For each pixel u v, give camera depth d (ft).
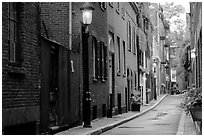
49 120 46.44
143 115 96.37
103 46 79.51
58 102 49.55
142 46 145.28
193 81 126.21
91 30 69.41
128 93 109.40
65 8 62.44
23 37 39.11
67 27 62.18
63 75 51.78
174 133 52.49
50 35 62.28
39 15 43.14
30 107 39.96
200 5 71.77
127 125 66.80
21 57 38.63
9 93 35.63
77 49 61.72
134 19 125.08
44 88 44.14
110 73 88.84
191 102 55.11
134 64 123.44
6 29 35.19
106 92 80.28
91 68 69.05
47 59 45.39
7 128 36.37
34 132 41.29
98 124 62.54
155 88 187.73
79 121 60.23
